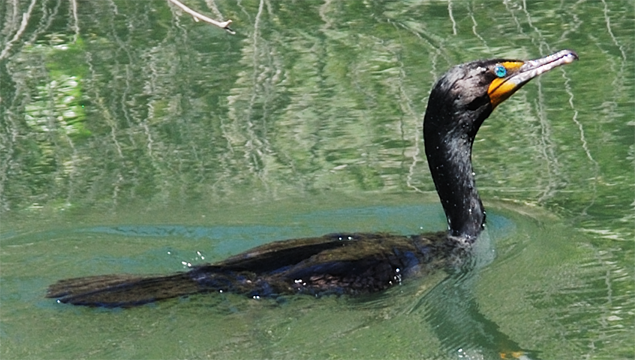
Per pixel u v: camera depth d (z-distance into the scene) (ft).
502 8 56.90
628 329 30.66
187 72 51.70
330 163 43.86
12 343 29.35
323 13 57.57
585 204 39.68
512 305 32.45
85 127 47.34
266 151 44.96
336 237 35.45
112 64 52.39
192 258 35.96
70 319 30.35
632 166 42.19
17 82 50.60
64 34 55.01
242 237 37.65
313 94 49.21
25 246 36.94
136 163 44.47
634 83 48.32
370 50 52.80
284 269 32.58
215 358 28.84
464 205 36.40
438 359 29.37
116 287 31.86
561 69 50.44
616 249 36.01
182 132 46.80
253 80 50.34
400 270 33.45
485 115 35.96
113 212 39.96
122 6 58.44
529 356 29.60
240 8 58.23
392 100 48.03
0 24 56.24
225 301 31.19
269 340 29.78
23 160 44.75
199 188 42.04
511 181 41.98
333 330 30.55
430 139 36.50
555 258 35.55
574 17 55.01
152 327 30.04
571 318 31.53
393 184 42.14
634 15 54.80
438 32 54.29
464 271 34.40
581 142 44.27
